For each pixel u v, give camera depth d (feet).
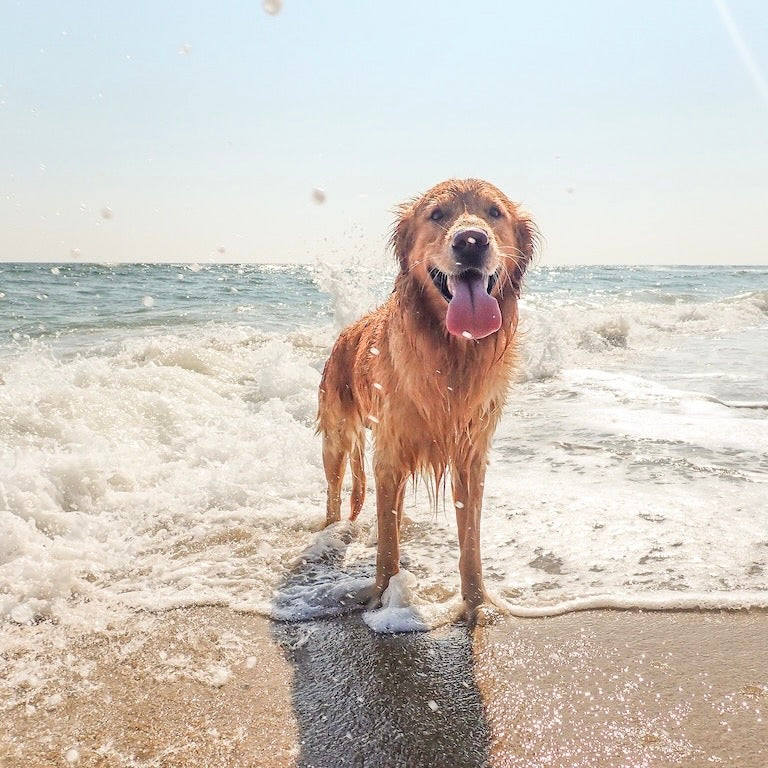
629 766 2.35
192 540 4.23
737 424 6.51
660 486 4.82
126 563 3.90
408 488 5.35
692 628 3.13
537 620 3.23
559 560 3.80
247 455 5.57
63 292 22.94
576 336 13.25
